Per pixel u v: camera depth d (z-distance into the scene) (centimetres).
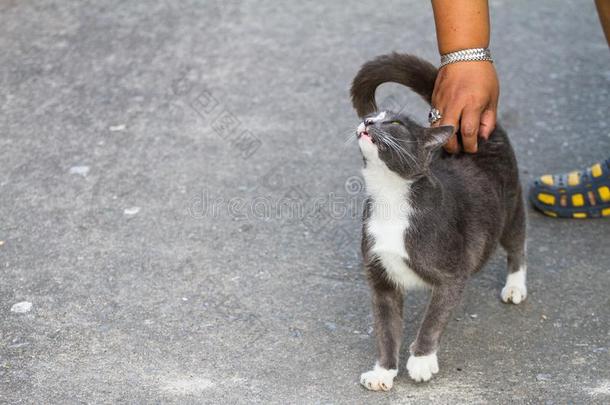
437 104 260
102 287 272
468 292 273
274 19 387
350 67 352
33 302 268
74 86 342
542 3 408
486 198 260
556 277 275
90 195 299
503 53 362
